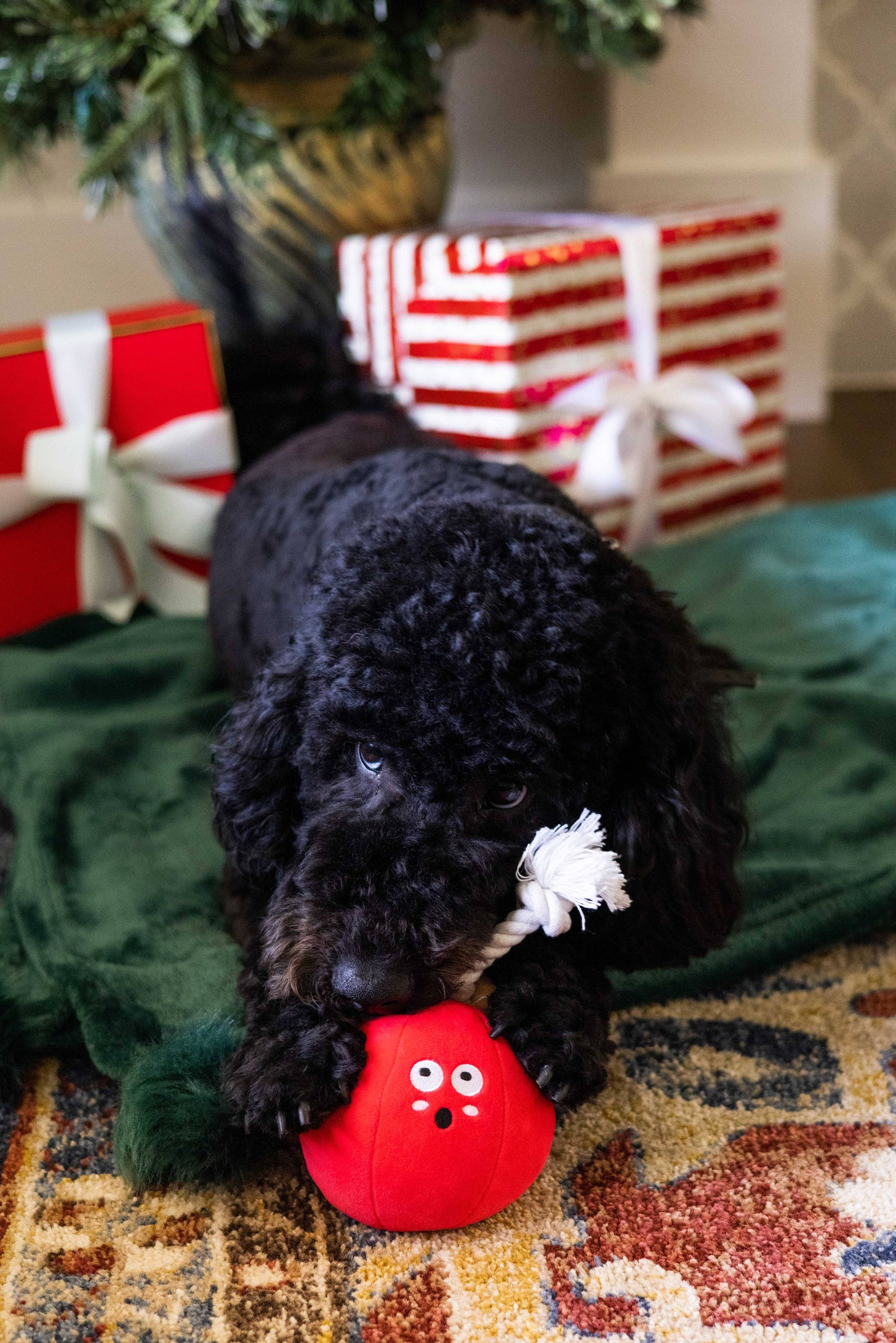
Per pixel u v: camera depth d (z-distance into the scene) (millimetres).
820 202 2830
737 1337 759
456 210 2979
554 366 1841
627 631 836
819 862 1219
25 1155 934
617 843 869
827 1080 980
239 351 1979
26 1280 818
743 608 1847
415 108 1967
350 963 759
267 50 1875
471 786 797
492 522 861
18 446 1731
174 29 1592
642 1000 1062
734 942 1096
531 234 1840
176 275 2111
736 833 975
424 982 769
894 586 1896
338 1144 784
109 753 1433
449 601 797
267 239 1967
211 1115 859
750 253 2053
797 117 2795
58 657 1661
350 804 822
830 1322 769
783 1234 835
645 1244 831
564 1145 918
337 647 820
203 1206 876
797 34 2721
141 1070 907
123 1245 845
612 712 828
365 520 955
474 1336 767
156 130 1696
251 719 903
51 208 2656
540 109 2900
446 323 1835
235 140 1675
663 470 2059
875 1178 882
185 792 1379
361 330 1979
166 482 1848
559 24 1923
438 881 779
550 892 811
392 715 786
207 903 1177
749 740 1445
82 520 1806
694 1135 927
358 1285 805
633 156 2816
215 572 1558
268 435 1947
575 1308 783
